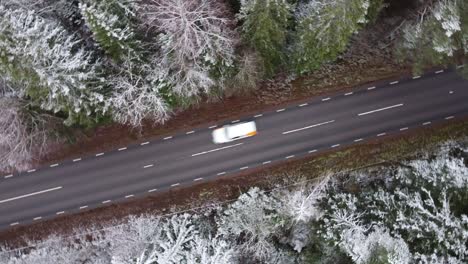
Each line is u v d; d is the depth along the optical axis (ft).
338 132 113.29
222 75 97.25
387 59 112.78
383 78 113.29
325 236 95.45
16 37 80.02
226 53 90.79
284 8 83.10
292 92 113.29
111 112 96.48
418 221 89.04
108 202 114.83
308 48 91.81
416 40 93.09
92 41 96.32
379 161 112.06
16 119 97.30
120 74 93.15
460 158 103.50
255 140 113.70
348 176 111.86
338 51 95.14
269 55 96.12
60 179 115.24
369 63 113.50
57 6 97.35
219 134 113.70
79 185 115.24
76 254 109.91
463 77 106.32
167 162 114.42
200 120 113.91
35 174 115.14
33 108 98.07
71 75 85.10
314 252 102.12
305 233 102.68
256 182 113.19
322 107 113.39
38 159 114.21
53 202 115.34
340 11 80.74
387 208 94.17
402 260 83.92
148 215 112.37
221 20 88.63
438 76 112.57
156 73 92.12
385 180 107.76
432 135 111.86
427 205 90.27
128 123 112.57
